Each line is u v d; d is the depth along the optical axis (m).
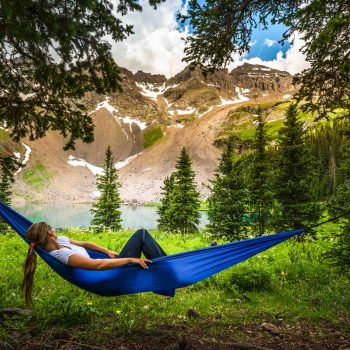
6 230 28.56
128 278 5.03
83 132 8.22
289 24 6.06
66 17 5.78
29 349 4.72
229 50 6.95
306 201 19.95
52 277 9.20
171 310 6.98
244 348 5.07
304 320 6.55
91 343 5.03
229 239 22.83
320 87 6.97
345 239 9.27
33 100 7.68
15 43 6.22
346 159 10.27
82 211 164.62
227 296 8.07
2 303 6.65
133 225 105.25
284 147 20.67
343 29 5.31
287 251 13.05
